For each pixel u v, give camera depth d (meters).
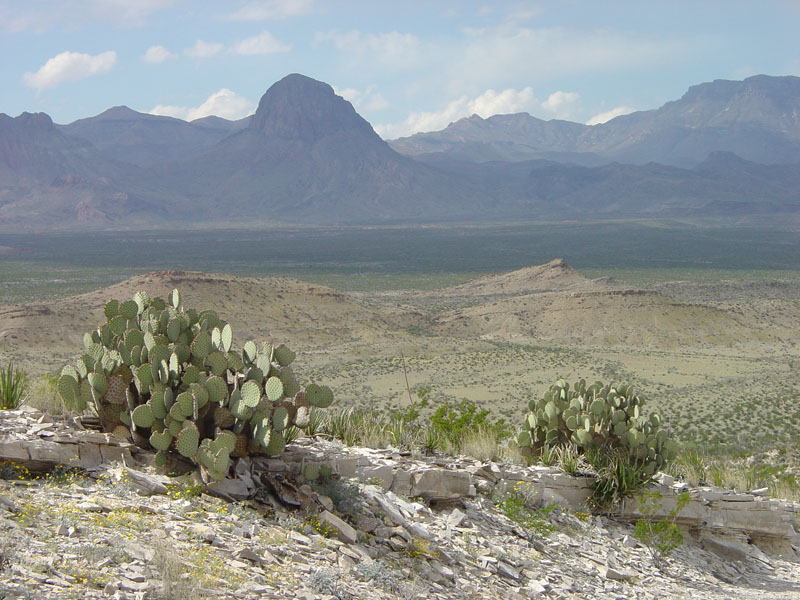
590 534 11.70
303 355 88.94
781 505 15.34
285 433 10.09
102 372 8.98
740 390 63.91
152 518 7.34
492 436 14.34
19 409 10.02
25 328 91.00
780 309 131.88
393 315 127.94
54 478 7.92
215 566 6.56
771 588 12.02
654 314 120.62
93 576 5.83
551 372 76.50
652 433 13.57
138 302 10.51
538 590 8.91
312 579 6.88
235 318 103.00
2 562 5.69
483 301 168.12
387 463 10.75
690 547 12.94
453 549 9.18
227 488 8.46
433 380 71.06
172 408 8.46
